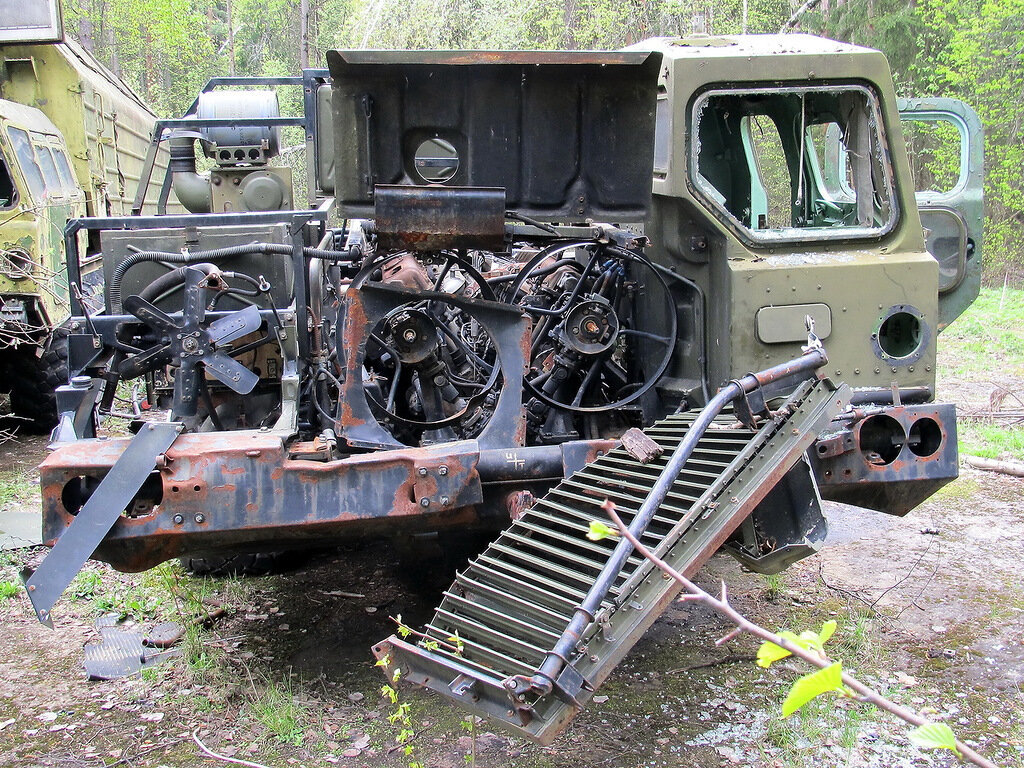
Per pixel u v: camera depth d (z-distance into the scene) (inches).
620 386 193.2
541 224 168.9
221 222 165.5
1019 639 168.9
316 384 170.7
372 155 164.6
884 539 219.6
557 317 186.2
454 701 118.3
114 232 166.1
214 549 152.3
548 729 110.5
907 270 165.3
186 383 150.3
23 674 159.8
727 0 762.8
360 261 170.6
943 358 430.9
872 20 738.2
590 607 112.0
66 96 426.0
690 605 184.9
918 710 145.1
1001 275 737.6
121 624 179.0
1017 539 218.5
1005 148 736.3
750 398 129.5
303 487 137.1
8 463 298.2
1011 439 293.0
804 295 163.8
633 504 133.8
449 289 198.2
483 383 181.8
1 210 316.5
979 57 709.3
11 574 201.9
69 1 861.2
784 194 198.2
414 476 138.5
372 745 137.6
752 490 126.3
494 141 165.9
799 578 197.5
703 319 173.5
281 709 144.3
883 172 166.6
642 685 154.2
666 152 169.6
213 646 167.5
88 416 155.2
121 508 131.6
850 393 133.2
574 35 789.9
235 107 245.9
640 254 171.9
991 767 48.8
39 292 313.7
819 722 142.2
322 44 991.6
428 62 157.1
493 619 124.3
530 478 148.9
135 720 144.9
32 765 132.8
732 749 135.4
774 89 165.3
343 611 183.8
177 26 1059.9
